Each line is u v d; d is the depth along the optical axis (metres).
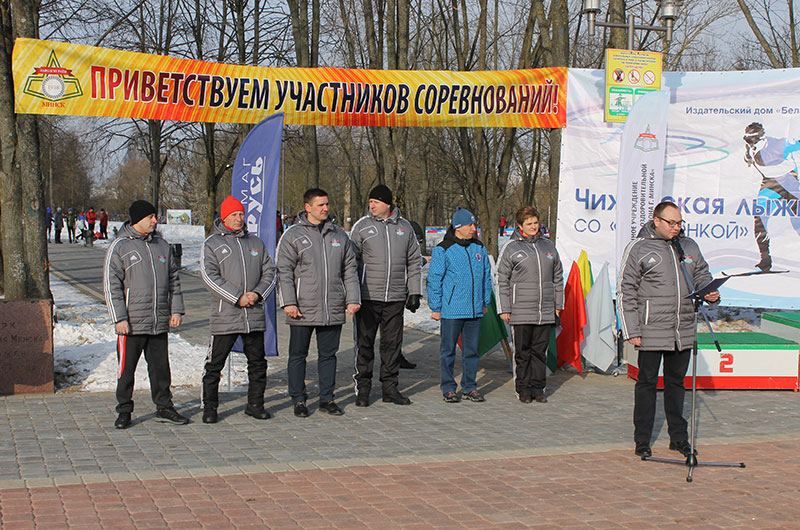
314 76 8.82
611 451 5.96
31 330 7.58
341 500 4.71
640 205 9.03
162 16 20.53
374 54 15.48
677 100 9.74
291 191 49.78
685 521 4.47
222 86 8.56
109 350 8.86
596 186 9.64
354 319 7.66
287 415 7.07
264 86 8.68
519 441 6.23
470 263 7.66
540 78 9.41
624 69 9.23
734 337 8.77
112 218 67.06
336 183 51.41
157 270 6.54
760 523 4.45
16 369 7.55
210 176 24.14
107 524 4.23
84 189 69.19
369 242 7.47
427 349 10.98
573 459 5.72
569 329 9.06
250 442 6.09
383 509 4.57
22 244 9.76
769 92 9.64
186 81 8.45
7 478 5.02
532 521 4.42
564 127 9.55
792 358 8.41
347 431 6.49
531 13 17.17
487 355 10.62
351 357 10.32
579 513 4.57
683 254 5.90
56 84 8.11
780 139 9.65
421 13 20.20
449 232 7.79
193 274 23.55
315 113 8.88
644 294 5.88
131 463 5.43
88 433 6.23
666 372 6.00
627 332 5.88
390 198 7.58
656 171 9.01
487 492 4.92
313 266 7.05
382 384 7.70
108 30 16.86
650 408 5.89
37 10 11.19
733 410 7.50
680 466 5.59
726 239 9.79
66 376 8.16
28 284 9.82
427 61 22.12
